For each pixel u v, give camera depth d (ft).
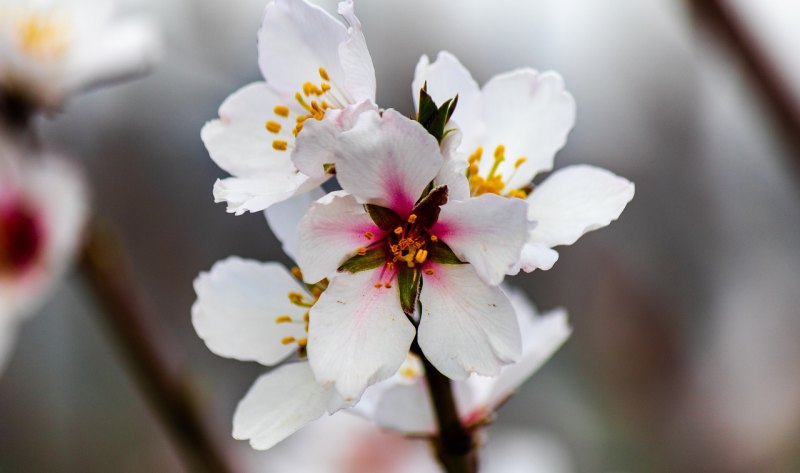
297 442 1.70
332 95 1.14
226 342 1.15
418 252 1.09
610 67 2.64
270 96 1.15
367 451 1.67
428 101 1.09
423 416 1.16
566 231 1.13
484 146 1.19
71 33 1.67
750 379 2.64
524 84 1.19
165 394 1.47
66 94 1.64
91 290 1.50
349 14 1.08
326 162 1.09
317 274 1.10
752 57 1.38
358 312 1.09
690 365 2.64
